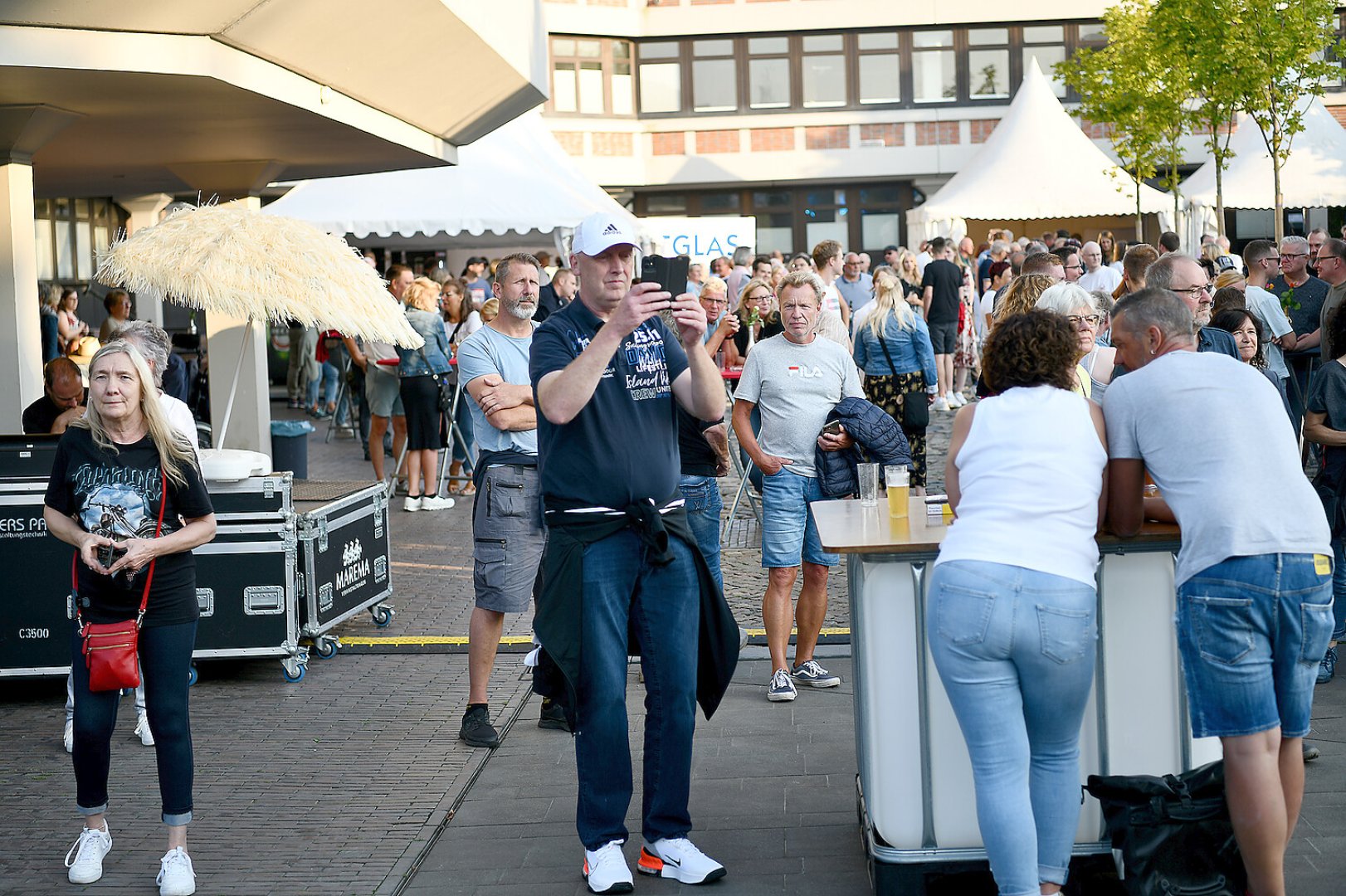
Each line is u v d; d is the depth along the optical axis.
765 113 36.53
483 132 13.34
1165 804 4.17
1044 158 26.67
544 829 5.51
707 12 36.16
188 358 19.97
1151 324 4.41
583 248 4.88
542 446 4.98
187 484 5.07
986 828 4.05
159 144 10.95
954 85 36.31
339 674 7.90
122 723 7.12
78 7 7.50
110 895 4.97
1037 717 4.14
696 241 23.64
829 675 7.38
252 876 5.10
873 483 5.54
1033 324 4.24
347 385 19.73
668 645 4.96
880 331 11.70
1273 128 20.80
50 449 7.40
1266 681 4.05
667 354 5.03
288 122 10.11
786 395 7.06
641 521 4.84
